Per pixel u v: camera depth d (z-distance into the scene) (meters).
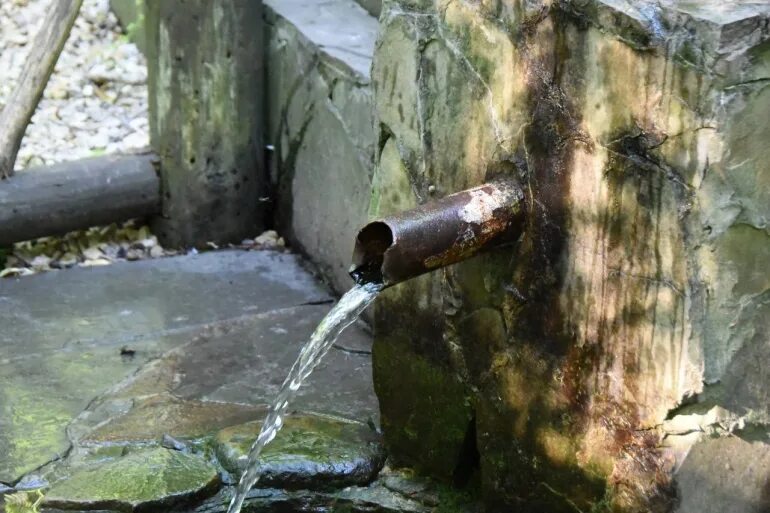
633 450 2.69
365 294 2.80
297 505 3.24
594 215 2.65
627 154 2.54
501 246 2.90
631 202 2.55
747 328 2.51
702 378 2.50
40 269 4.76
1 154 4.61
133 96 5.75
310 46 4.52
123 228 5.04
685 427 2.57
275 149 4.99
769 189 2.43
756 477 2.67
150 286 4.59
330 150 4.46
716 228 2.41
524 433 2.98
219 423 3.59
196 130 4.82
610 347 2.69
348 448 3.39
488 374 3.04
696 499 2.63
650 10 2.43
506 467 3.06
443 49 2.98
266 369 3.95
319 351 2.85
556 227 2.75
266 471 3.24
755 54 2.32
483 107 2.89
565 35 2.62
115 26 6.25
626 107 2.51
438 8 2.97
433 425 3.26
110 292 4.53
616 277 2.63
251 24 4.80
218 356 4.04
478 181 2.95
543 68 2.70
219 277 4.70
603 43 2.53
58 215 4.71
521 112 2.78
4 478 3.29
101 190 4.79
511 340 2.95
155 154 4.92
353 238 4.34
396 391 3.35
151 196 4.91
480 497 3.21
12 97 4.67
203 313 4.37
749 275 2.47
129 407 3.69
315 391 3.78
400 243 2.63
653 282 2.55
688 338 2.50
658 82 2.43
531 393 2.93
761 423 2.62
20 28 6.30
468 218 2.75
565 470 2.88
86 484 3.18
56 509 3.12
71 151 5.29
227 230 5.02
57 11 4.68
